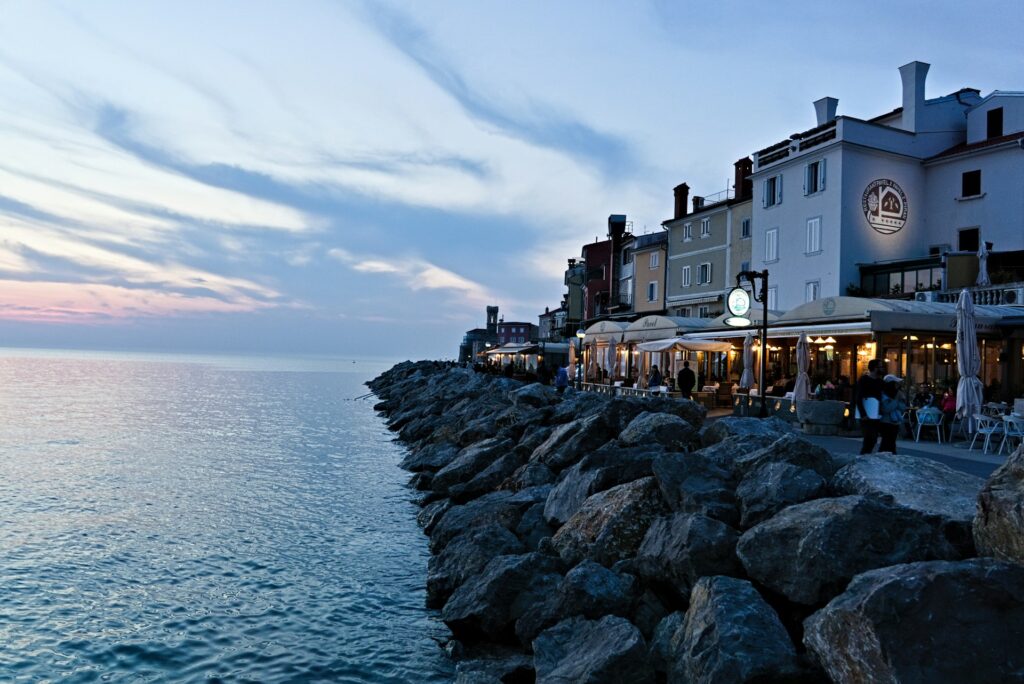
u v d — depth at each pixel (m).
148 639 9.69
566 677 6.71
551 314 94.31
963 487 8.12
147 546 14.15
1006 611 4.75
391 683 8.41
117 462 25.25
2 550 13.73
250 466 24.73
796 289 38.59
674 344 27.09
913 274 32.94
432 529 15.25
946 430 18.22
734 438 11.12
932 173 37.47
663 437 13.25
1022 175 33.41
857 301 21.56
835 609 5.23
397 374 93.81
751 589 6.67
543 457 15.99
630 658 6.57
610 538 9.54
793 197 39.09
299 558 13.41
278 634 9.84
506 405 28.91
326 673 8.68
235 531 15.39
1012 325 22.06
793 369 29.22
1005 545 5.72
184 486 20.66
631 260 60.31
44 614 10.53
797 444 9.47
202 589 11.66
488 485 16.64
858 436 18.56
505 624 9.06
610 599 8.19
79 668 8.85
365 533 15.34
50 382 88.88
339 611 10.70
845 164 35.91
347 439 33.88
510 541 11.18
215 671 8.77
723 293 46.69
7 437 31.86
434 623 10.23
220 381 104.00
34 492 19.50
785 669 5.73
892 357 23.16
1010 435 15.48
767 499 8.34
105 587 11.75
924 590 4.84
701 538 7.74
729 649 5.94
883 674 4.71
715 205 47.56
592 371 44.09
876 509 6.69
